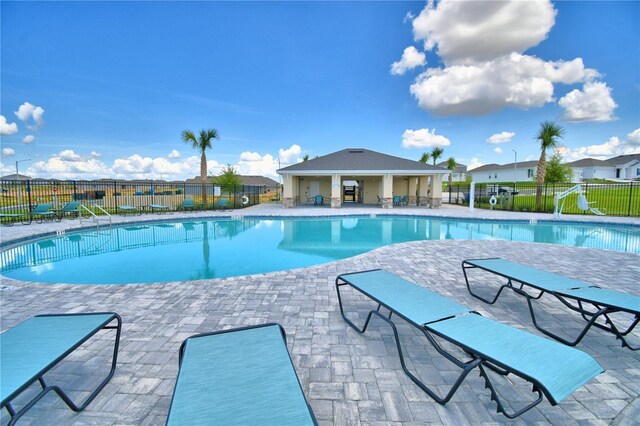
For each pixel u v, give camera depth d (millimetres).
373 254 7504
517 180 47094
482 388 2498
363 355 2998
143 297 4516
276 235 12211
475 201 24906
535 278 4027
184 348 2221
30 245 9719
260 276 5586
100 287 4953
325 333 3443
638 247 9461
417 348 3131
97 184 16234
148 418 2164
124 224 13602
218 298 4484
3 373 1871
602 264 6527
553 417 2182
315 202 24969
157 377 2625
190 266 7598
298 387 1772
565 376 1861
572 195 23109
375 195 26453
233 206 21031
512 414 2162
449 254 7527
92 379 2602
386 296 3311
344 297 4539
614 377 2666
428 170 20500
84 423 2119
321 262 8008
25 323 2541
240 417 1527
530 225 14281
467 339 2303
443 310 2916
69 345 2205
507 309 4156
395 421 2139
